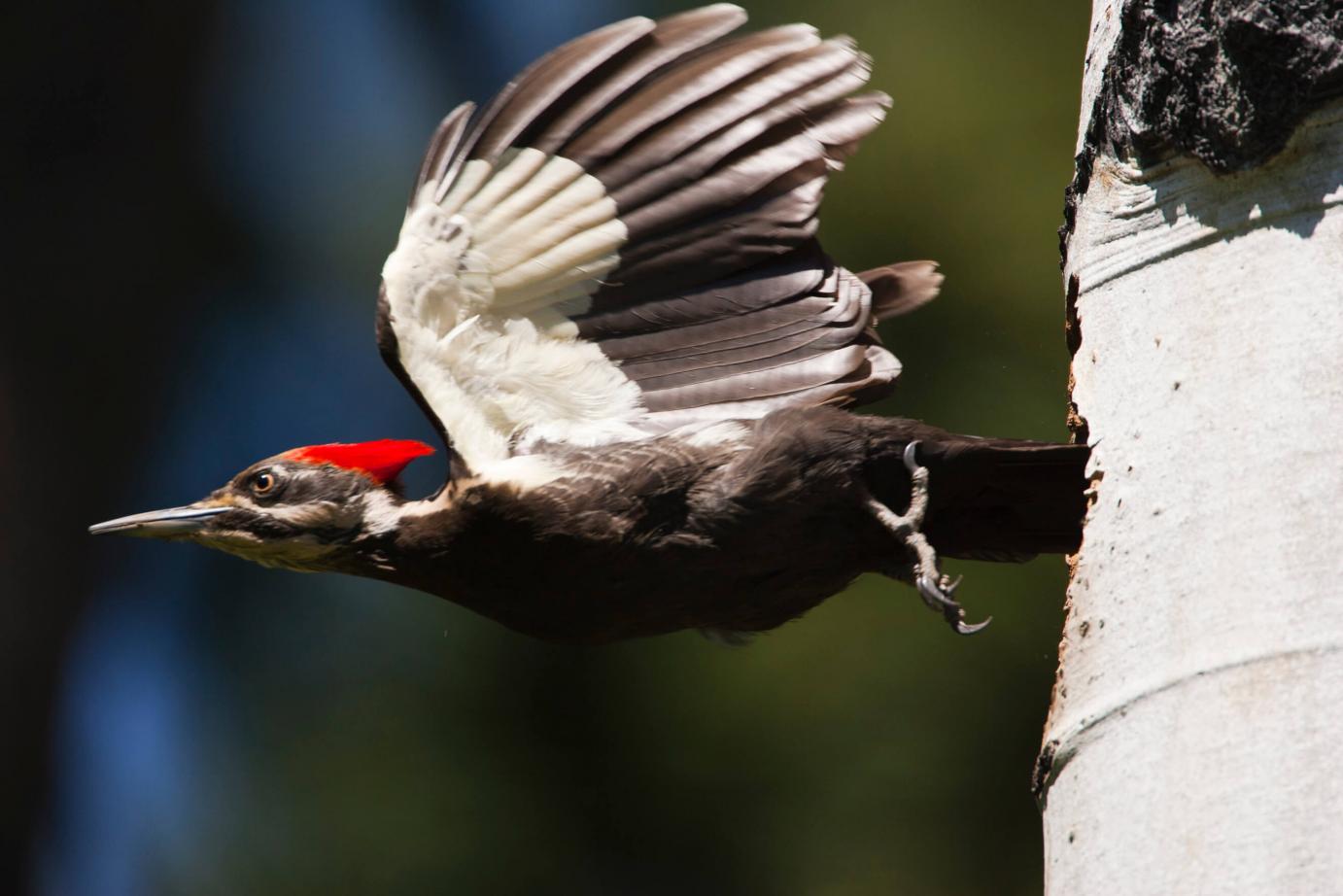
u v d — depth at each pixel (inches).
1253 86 231.9
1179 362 233.6
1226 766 204.4
